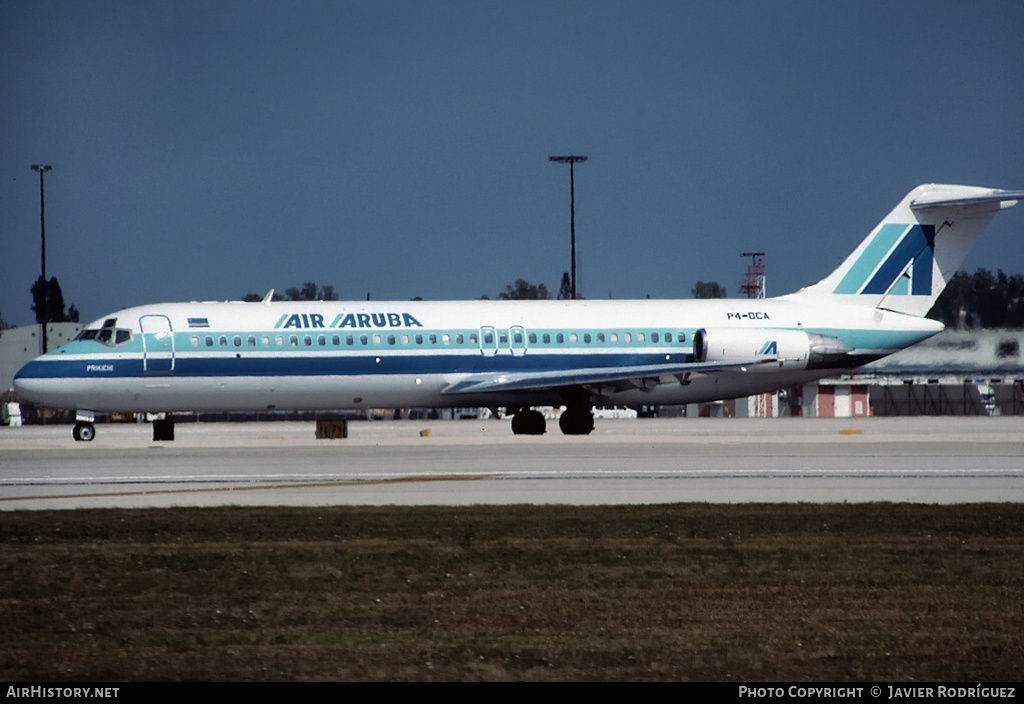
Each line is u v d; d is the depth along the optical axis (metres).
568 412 173.12
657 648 46.53
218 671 43.94
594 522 76.62
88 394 154.50
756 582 58.38
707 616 51.56
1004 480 102.75
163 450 140.75
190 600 55.28
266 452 135.62
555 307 170.62
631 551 66.56
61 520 78.19
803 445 144.25
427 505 85.25
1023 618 51.00
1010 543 68.56
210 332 157.50
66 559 65.00
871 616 51.44
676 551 66.50
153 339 156.00
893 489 96.19
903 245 177.38
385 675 43.28
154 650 46.88
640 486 98.25
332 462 120.56
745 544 68.62
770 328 172.38
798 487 97.62
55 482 103.31
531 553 66.06
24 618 52.06
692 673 43.34
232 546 68.69
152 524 76.50
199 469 113.88
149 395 156.38
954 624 50.03
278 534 72.56
